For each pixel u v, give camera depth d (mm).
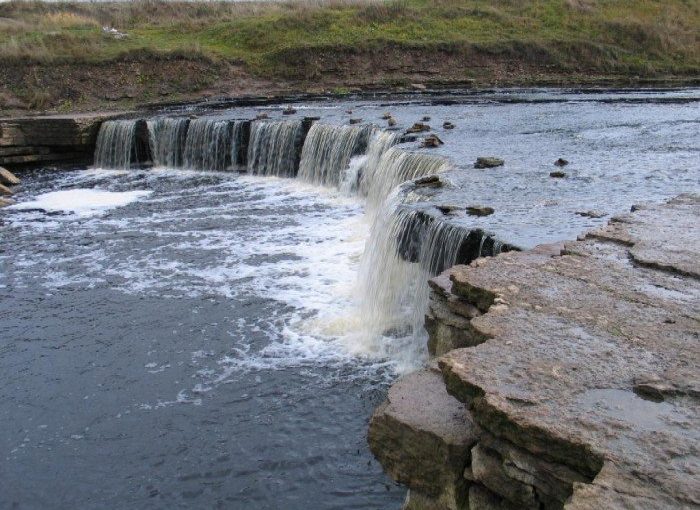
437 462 5641
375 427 6016
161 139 28531
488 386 5492
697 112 27656
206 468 9172
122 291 15078
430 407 5988
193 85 38688
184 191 24328
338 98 35938
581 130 23781
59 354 12391
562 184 15742
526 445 5020
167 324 13328
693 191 14648
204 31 44750
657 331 6551
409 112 28828
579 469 4832
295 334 12648
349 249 17188
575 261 8617
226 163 27250
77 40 40062
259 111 30906
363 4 47000
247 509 8445
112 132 28875
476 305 7754
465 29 44781
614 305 7176
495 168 17641
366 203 21000
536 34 44656
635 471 4562
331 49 41188
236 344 12391
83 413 10562
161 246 18031
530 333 6492
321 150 24297
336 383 10953
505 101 32625
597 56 43500
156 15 48562
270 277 15492
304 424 9953
